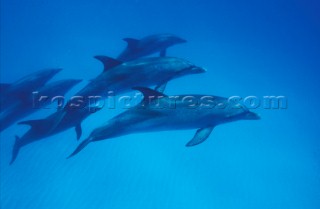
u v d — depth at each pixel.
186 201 11.64
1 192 11.65
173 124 6.58
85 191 11.77
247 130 14.88
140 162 12.95
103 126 6.63
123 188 11.95
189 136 14.07
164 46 11.28
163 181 12.28
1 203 11.27
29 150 13.33
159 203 11.51
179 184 12.20
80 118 8.38
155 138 13.95
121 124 6.55
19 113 10.52
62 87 10.48
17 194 11.61
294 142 14.31
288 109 16.27
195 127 6.80
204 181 12.38
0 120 10.35
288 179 12.54
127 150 13.37
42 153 13.19
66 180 12.18
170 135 14.09
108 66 7.94
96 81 7.96
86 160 12.91
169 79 7.80
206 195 11.89
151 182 12.22
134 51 10.52
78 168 12.62
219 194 11.95
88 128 13.88
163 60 7.79
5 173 12.35
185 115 6.51
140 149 13.45
